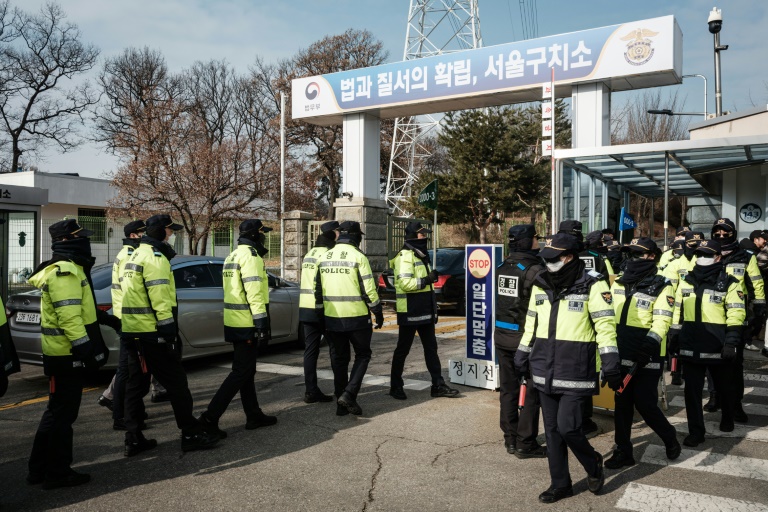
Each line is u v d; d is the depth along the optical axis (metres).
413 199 36.66
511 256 5.13
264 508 3.98
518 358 4.32
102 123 39.97
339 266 6.09
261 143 28.48
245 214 27.00
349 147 16.69
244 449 5.14
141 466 4.77
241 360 5.46
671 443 4.81
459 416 6.06
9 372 4.24
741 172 14.50
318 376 7.96
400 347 6.72
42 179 29.67
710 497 4.13
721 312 5.17
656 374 4.72
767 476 4.53
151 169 23.77
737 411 5.92
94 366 4.47
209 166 24.05
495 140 35.56
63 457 4.36
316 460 4.86
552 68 12.12
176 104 26.42
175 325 4.99
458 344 10.40
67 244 4.49
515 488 4.30
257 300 5.40
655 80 12.88
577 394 4.00
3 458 4.98
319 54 38.50
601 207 13.95
